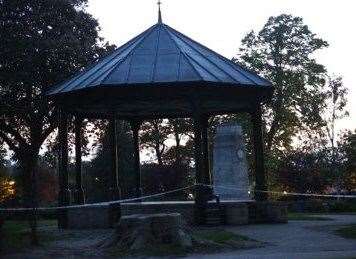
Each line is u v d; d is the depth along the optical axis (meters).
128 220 16.22
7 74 42.38
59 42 43.19
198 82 24.22
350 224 23.02
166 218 16.11
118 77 24.92
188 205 24.33
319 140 57.56
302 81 55.66
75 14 46.34
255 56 56.34
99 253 15.44
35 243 17.86
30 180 46.66
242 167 29.91
